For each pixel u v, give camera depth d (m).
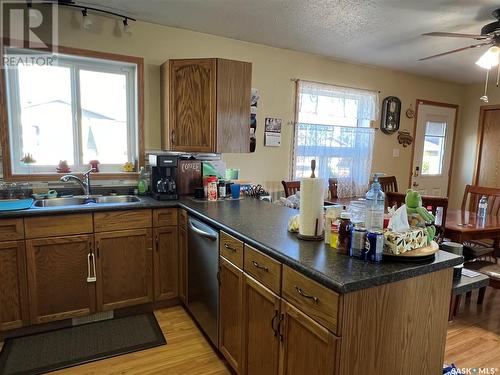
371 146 4.32
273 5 2.49
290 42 3.36
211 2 2.47
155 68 2.99
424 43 3.28
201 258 2.23
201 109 2.81
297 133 3.77
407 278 1.26
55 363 2.01
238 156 3.49
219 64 2.76
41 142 2.75
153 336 2.31
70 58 2.74
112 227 2.43
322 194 1.60
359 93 4.15
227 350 1.94
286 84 3.66
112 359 2.06
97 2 2.50
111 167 3.03
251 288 1.66
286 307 1.39
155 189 2.85
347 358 1.16
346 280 1.13
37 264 2.22
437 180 5.20
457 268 1.79
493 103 4.89
